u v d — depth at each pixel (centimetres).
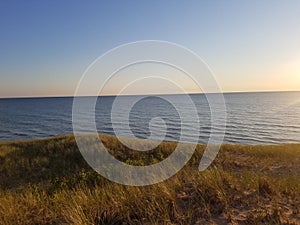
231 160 1692
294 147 2512
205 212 478
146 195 545
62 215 520
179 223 451
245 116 9062
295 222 446
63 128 7694
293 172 1406
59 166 1664
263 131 6041
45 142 2200
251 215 457
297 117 8725
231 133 5753
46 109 14588
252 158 1838
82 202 544
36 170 1612
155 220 457
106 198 560
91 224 449
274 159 1838
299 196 579
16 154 1906
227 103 15075
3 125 8425
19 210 560
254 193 575
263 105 13575
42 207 588
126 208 492
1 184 1355
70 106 16675
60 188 875
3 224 494
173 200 508
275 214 466
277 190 601
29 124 8619
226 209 487
